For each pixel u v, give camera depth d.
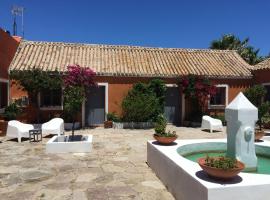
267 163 6.98
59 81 15.23
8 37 15.81
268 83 17.09
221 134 14.48
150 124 16.88
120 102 17.20
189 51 21.34
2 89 14.75
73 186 6.27
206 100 18.11
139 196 5.68
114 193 5.83
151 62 18.94
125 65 17.95
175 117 18.48
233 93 18.64
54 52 18.36
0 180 6.71
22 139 12.58
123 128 16.36
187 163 5.54
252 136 6.27
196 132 15.11
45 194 5.80
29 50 18.12
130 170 7.55
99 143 11.66
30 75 14.59
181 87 17.88
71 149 9.84
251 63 29.27
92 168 7.75
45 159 8.80
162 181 6.52
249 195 4.29
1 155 9.37
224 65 19.75
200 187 4.41
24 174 7.18
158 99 17.22
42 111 16.11
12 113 14.00
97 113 17.31
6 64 15.32
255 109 6.26
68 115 16.22
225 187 4.21
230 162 4.62
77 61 17.59
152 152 7.54
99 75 16.81
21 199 5.55
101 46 19.95
